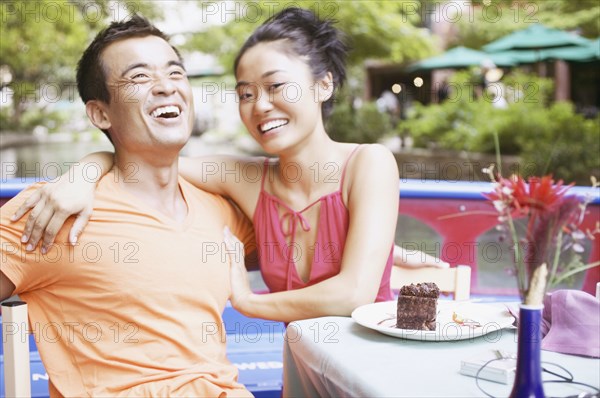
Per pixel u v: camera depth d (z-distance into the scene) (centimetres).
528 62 1298
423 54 1348
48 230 177
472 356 149
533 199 123
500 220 128
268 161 224
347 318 187
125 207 188
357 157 209
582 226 277
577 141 1093
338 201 208
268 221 217
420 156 1189
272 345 291
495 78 1255
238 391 183
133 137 189
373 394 137
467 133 1209
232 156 226
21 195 186
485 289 312
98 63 191
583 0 1347
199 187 218
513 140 1161
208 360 189
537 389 124
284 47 205
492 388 137
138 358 183
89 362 184
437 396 133
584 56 1227
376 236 197
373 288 196
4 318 163
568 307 161
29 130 1551
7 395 163
